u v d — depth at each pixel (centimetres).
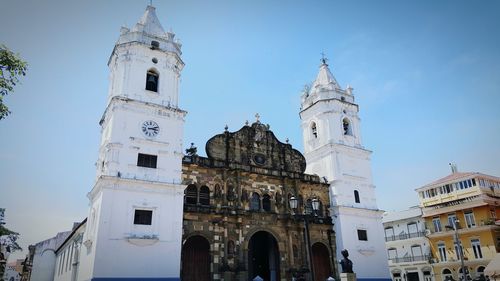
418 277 6775
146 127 4247
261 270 5116
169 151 4272
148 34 4706
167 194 4050
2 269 4331
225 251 4306
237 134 5103
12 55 2139
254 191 4897
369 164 5812
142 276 3622
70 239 5744
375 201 5628
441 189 6912
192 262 4203
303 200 5222
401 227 7344
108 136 4206
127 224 3731
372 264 5178
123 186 3844
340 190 5331
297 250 4866
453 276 6184
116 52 4550
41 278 7631
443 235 6412
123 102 4194
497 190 6588
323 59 6475
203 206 4384
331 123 5703
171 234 3909
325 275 5022
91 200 4194
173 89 4609
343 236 5088
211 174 4647
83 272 3809
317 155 5769
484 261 5766
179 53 4909
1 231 3138
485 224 5909
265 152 5247
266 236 5188
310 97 6150
